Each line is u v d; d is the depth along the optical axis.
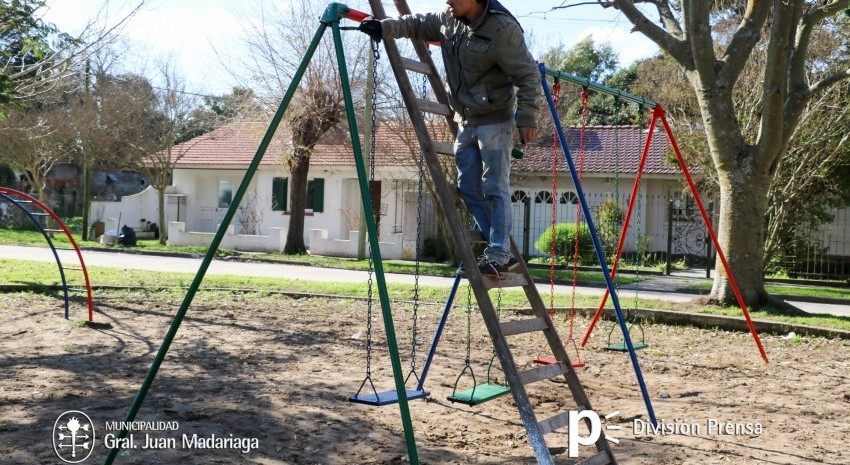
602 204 28.08
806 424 6.73
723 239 14.45
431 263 26.30
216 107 38.44
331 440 5.69
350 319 12.38
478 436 6.08
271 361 8.74
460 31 4.71
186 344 9.63
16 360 8.27
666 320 13.17
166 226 35.88
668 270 24.75
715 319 12.79
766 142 14.02
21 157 33.53
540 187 29.17
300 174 29.09
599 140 30.48
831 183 23.83
